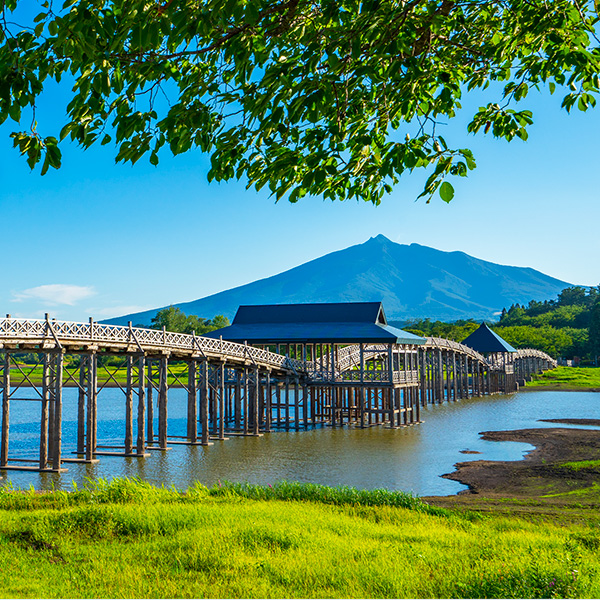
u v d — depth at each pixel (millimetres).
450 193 6680
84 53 5895
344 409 53875
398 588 9688
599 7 7293
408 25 6508
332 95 6543
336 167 7055
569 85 7781
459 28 8148
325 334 50250
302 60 6250
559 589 9219
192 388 38750
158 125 6625
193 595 9430
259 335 51938
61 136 6496
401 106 6828
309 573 10523
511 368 91812
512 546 12625
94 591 9617
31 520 14711
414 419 54781
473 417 56469
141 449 33594
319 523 14719
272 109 6445
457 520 16344
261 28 6676
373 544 12617
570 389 93438
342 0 6270
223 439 41156
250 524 14047
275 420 55531
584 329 171000
